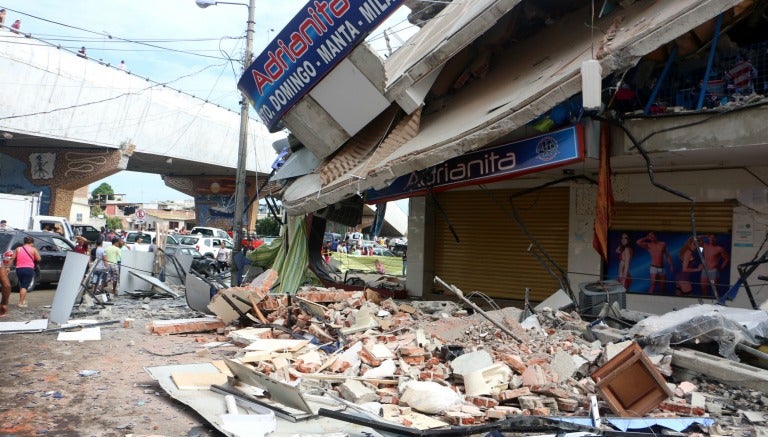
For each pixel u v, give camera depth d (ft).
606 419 17.33
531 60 35.86
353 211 51.19
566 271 40.50
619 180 37.55
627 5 32.37
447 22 41.52
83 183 96.68
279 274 52.44
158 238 73.97
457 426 16.94
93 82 84.53
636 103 31.60
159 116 99.09
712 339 22.66
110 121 90.89
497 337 26.84
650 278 36.47
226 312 34.88
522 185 43.42
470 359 22.11
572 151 29.25
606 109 29.86
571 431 15.99
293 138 52.60
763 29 30.55
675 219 35.68
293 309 33.71
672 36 24.27
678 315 24.73
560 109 30.07
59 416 18.35
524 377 20.67
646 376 18.40
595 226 31.27
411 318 32.14
